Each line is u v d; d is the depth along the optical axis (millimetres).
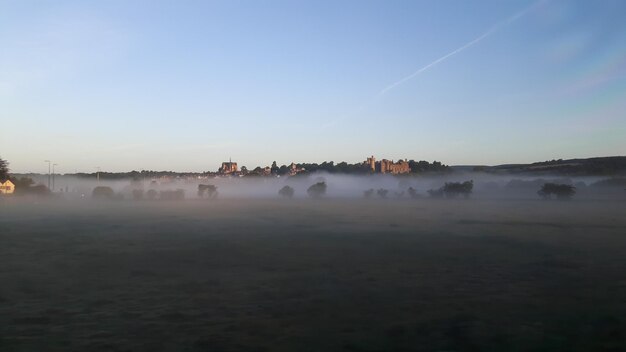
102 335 11617
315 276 19891
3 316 13477
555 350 10062
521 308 13969
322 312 13664
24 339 11336
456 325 12070
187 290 17141
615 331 11398
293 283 18359
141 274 20578
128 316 13438
